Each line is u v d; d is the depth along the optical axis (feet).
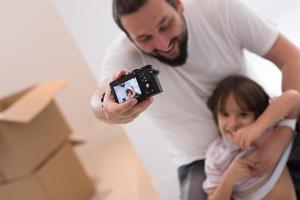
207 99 3.79
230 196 3.56
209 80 3.75
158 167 5.39
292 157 3.64
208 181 3.70
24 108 5.27
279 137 3.51
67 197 6.07
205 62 3.63
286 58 3.63
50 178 5.83
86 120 8.27
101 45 4.63
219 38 3.59
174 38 3.35
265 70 4.10
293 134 3.62
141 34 3.24
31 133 5.66
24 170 5.59
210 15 3.52
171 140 4.11
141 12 3.10
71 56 7.72
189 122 3.90
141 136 5.22
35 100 5.39
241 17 3.54
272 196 3.54
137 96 2.52
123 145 8.03
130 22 3.18
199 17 3.52
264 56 3.77
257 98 3.57
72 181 6.23
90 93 8.02
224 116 3.66
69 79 7.88
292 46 3.67
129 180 6.71
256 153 3.51
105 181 6.95
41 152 5.78
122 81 2.59
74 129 8.25
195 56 3.58
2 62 7.57
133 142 5.26
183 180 4.04
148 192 6.13
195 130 3.92
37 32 7.48
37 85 6.20
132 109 2.58
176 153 4.20
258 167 3.49
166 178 5.44
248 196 3.58
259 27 3.58
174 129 3.98
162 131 4.10
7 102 6.29
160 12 3.14
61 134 6.17
